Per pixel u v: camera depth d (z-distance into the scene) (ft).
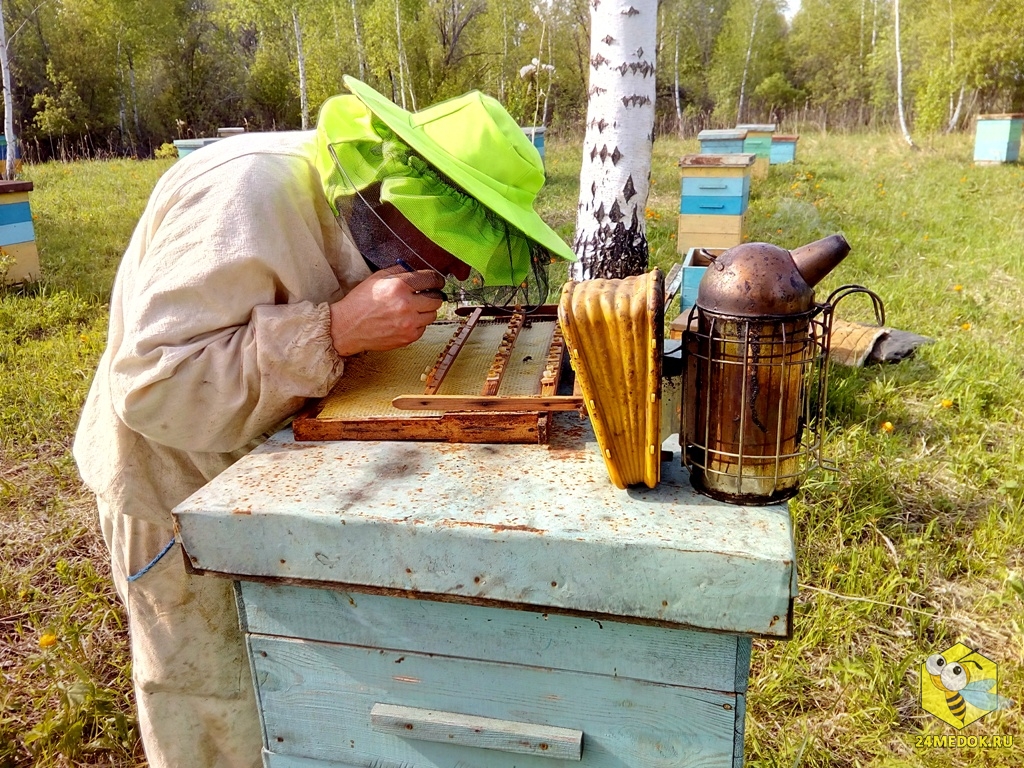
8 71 42.09
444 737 3.61
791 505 8.83
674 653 3.23
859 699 6.57
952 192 33.14
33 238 19.92
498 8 59.57
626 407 3.16
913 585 7.93
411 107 54.65
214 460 4.50
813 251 3.19
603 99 12.14
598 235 12.66
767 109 96.58
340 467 3.77
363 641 3.61
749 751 6.15
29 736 6.25
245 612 3.73
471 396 3.89
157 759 5.05
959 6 61.41
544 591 3.17
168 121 82.48
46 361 14.55
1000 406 12.05
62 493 10.32
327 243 4.51
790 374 3.14
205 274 3.81
